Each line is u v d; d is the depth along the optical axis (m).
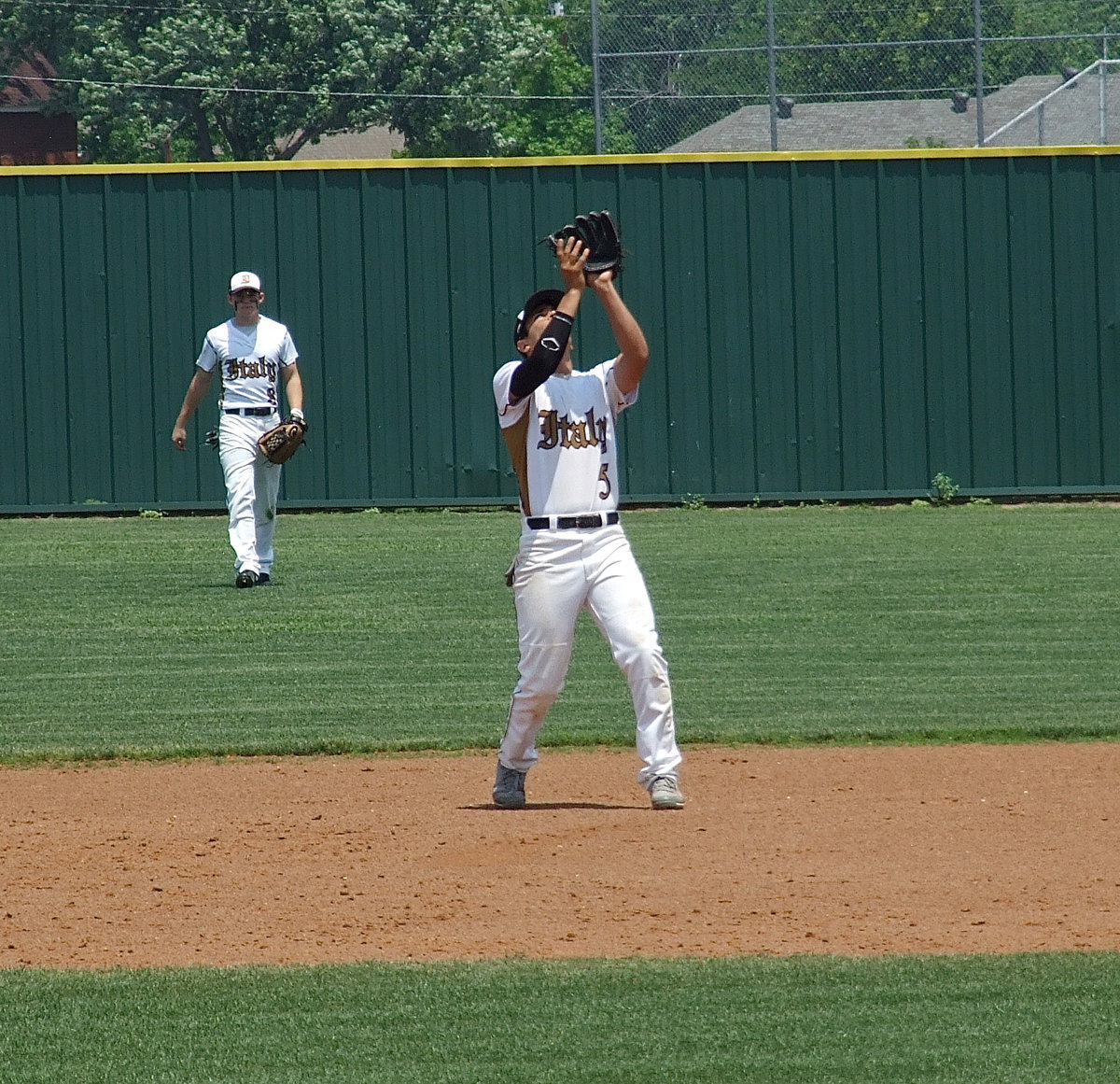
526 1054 15.52
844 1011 16.50
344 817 25.05
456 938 19.11
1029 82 112.06
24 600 46.97
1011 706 32.84
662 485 68.62
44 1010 16.88
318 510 69.00
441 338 68.12
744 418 68.44
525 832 23.83
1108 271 67.88
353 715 32.78
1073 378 68.25
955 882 21.02
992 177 67.62
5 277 67.44
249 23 161.25
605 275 24.05
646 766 25.17
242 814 25.33
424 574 51.16
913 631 41.19
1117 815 24.44
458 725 31.77
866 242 67.88
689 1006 16.72
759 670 36.75
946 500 68.50
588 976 17.64
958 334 68.19
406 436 68.44
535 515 24.30
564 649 24.62
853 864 21.95
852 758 28.78
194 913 20.27
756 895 20.56
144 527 64.88
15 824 24.88
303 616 44.09
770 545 56.62
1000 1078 14.79
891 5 106.56
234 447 48.59
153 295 67.62
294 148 163.75
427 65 162.88
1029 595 46.12
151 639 41.31
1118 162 67.44
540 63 174.38
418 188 67.56
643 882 21.20
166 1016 16.67
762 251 67.81
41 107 160.75
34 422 67.88
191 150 174.38
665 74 100.38
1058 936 18.86
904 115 105.25
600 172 67.50
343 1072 15.18
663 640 40.41
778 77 102.12
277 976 17.81
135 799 26.48
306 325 67.94
